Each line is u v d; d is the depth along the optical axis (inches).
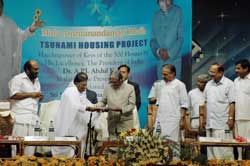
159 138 307.0
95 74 542.0
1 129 406.6
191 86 532.7
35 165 305.6
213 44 536.7
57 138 381.7
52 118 486.9
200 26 537.3
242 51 535.2
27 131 443.2
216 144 381.1
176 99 453.4
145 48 539.5
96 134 438.9
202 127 471.5
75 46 544.1
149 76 537.6
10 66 534.9
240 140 392.8
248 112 464.8
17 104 445.4
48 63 541.3
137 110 531.2
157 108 465.4
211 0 536.1
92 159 309.1
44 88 538.9
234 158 440.8
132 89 453.1
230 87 457.4
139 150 301.0
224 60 536.7
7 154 394.6
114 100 448.5
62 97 441.7
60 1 545.0
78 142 370.9
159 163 299.0
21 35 539.5
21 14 540.4
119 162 300.2
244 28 534.6
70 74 542.3
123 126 448.1
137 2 541.3
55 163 307.6
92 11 546.0
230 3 535.2
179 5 534.0
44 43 542.3
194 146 374.6
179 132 454.0
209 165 314.5
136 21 541.3
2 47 532.7
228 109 458.9
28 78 447.5
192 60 536.1
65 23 545.3
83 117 439.5
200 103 500.7
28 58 539.5
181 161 303.0
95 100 536.7
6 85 531.5
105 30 545.0
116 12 544.4
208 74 524.7
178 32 534.3
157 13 538.0
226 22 536.1
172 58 535.2
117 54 542.9
